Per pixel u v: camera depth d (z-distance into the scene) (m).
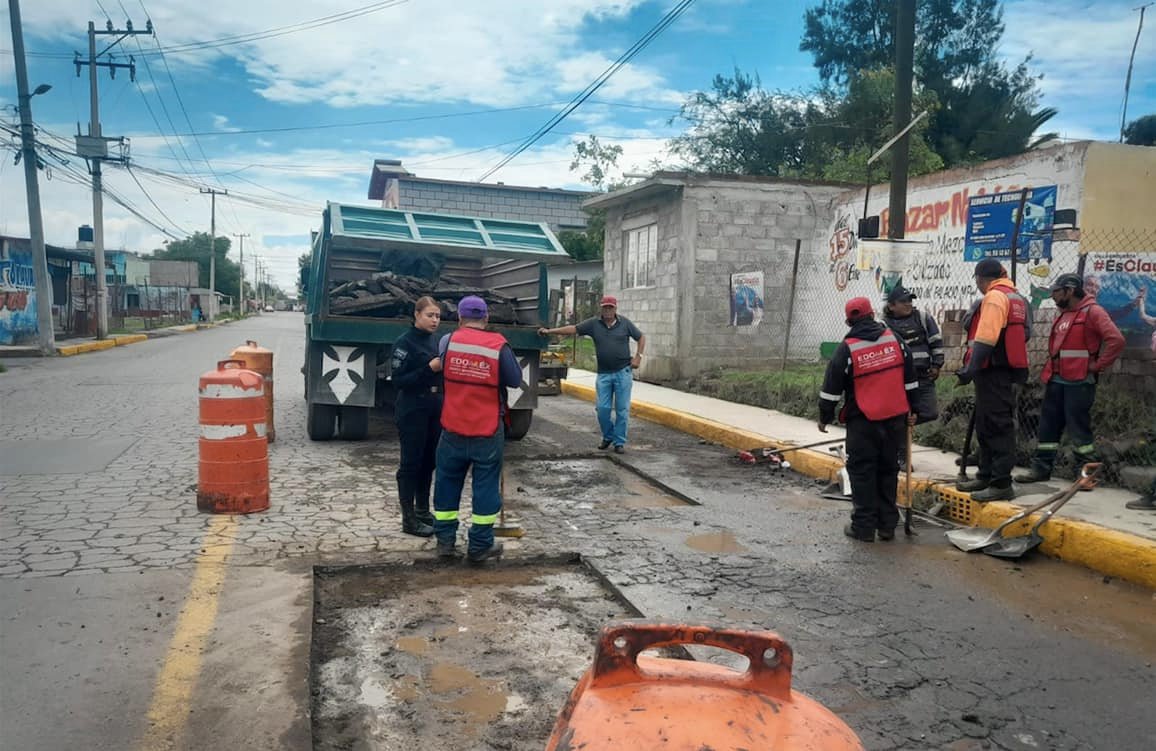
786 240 16.36
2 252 26.73
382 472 8.09
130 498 6.76
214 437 6.30
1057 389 7.17
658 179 15.62
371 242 9.12
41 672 3.61
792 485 8.20
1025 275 11.58
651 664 1.66
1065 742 3.39
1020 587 5.27
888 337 6.20
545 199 37.88
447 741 3.29
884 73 30.14
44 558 5.17
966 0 34.19
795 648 4.23
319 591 4.90
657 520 6.76
